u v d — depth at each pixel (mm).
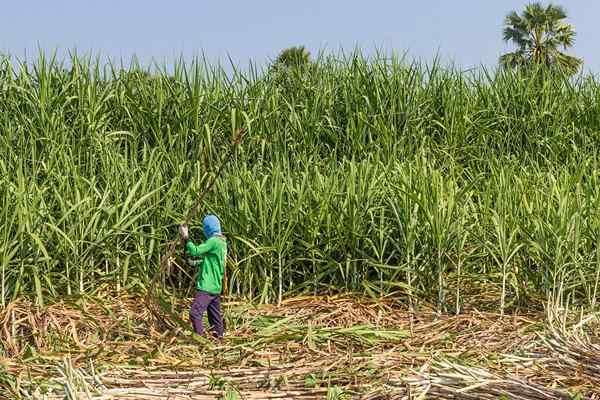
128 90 20297
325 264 16484
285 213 16344
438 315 14789
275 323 13812
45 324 13125
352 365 11250
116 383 10375
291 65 23484
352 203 16078
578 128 22781
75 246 14836
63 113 19000
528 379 10469
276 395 9984
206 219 14023
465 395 9672
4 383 10438
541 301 14914
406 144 20703
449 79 22594
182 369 11406
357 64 22281
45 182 15914
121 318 13789
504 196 16297
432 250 15609
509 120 22250
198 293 13539
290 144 19625
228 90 20906
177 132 19453
